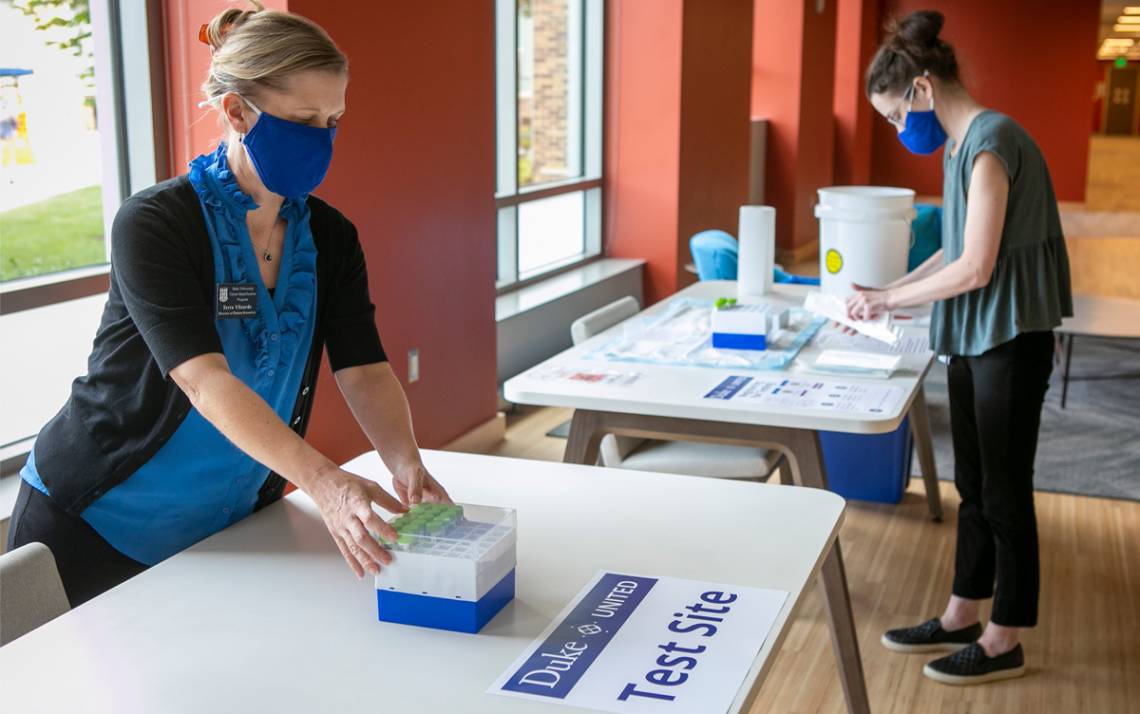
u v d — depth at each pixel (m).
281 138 1.64
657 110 7.04
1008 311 2.72
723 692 1.36
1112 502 4.42
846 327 3.50
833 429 2.57
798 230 10.52
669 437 2.83
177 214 1.71
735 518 1.93
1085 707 2.90
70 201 3.39
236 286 1.76
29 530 1.86
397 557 1.53
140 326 1.66
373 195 4.14
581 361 3.13
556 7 6.66
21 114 3.20
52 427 1.86
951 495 4.50
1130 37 28.17
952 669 3.02
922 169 13.77
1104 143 30.39
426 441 4.70
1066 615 3.44
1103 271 10.23
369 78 4.03
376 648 1.48
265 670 1.42
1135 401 5.87
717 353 3.16
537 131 6.53
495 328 5.21
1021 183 2.69
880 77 2.85
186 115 3.57
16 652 1.47
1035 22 13.62
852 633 2.54
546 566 1.73
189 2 3.50
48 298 3.25
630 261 7.18
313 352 1.95
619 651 1.46
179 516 1.89
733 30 7.94
